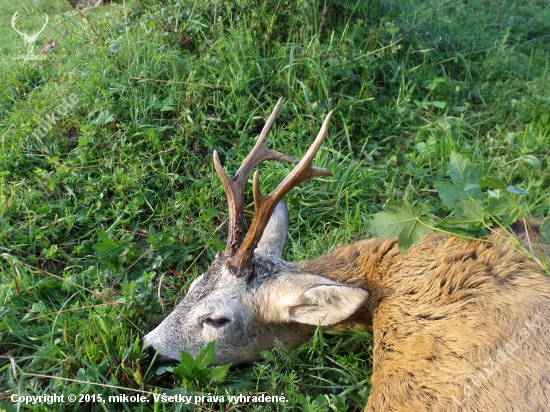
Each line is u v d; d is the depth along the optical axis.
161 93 1.28
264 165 1.18
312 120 1.26
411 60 1.48
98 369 0.76
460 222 0.77
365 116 1.32
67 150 1.19
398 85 1.42
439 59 1.52
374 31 1.41
